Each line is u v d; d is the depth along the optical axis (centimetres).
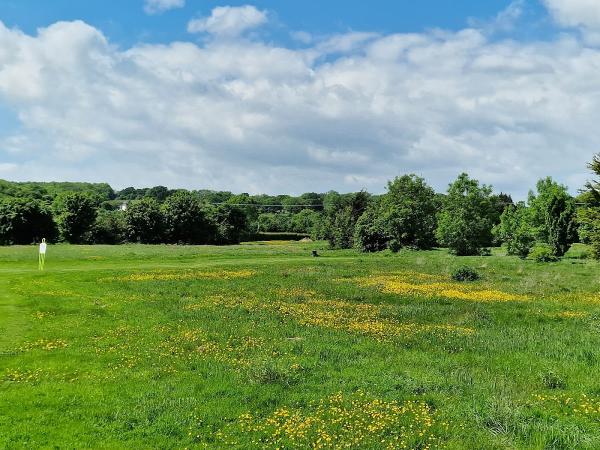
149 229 12044
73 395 1372
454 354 1820
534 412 1253
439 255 7394
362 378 1501
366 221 8894
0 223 10019
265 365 1562
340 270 4681
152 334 2045
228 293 3189
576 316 2559
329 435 1122
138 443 1101
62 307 2595
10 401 1318
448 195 7694
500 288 3575
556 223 7012
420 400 1327
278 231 16800
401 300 3014
